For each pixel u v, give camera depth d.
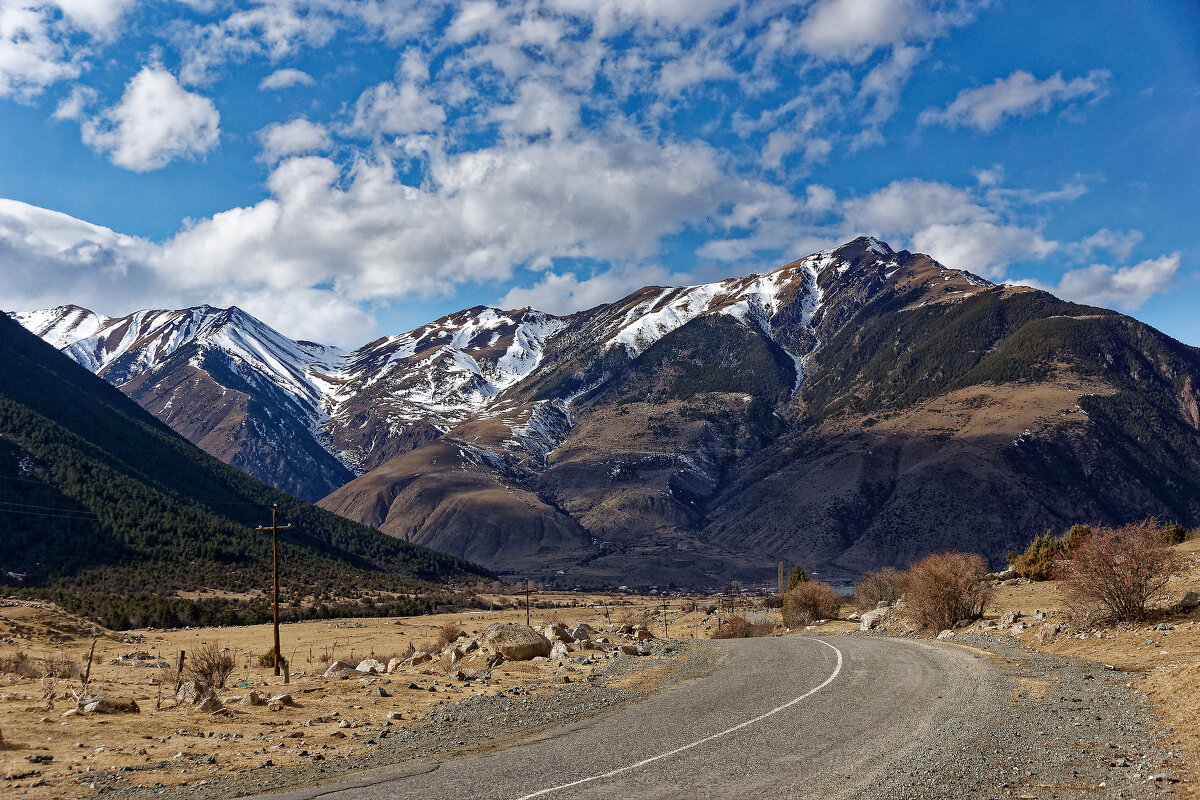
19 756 13.45
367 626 95.19
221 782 12.12
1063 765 11.25
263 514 174.25
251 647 65.56
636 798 10.23
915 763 11.57
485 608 149.62
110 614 86.75
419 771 12.15
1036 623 29.03
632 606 153.88
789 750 12.63
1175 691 15.06
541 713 16.98
